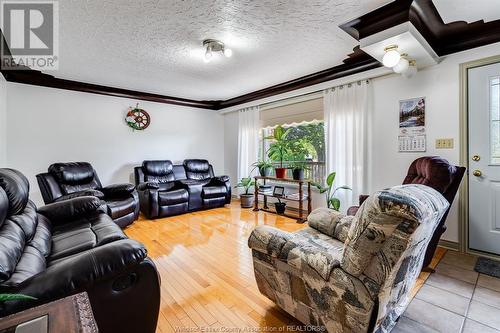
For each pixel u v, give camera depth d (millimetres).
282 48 2707
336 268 1150
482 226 2443
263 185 4480
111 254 1091
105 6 1906
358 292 1071
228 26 2232
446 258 2404
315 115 3900
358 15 2078
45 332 639
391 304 1229
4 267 962
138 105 4637
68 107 3920
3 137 3336
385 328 1306
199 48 2693
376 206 1011
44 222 1995
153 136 4840
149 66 3232
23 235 1428
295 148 4234
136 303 1152
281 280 1399
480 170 2445
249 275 2080
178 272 2129
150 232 3186
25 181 1809
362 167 3225
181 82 3980
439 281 1978
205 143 5602
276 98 4371
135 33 2344
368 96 3201
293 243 1344
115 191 3406
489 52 2361
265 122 4707
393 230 984
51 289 944
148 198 3750
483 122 2422
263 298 1758
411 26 2016
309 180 3740
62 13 2000
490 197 2404
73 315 718
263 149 4887
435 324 1487
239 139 5207
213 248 2652
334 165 3533
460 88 2533
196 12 2004
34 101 3637
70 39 2457
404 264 1113
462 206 2533
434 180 1819
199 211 4355
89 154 4129
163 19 2104
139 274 1153
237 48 2697
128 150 4531
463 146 2523
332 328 1185
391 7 1969
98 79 3795
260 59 3010
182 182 4398
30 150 3619
